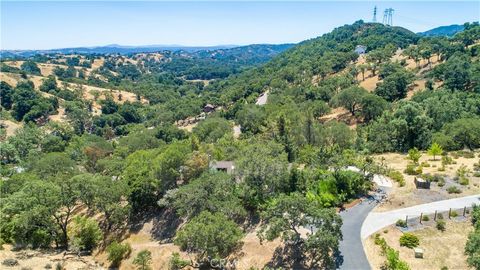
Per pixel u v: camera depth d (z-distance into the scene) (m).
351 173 52.34
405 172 59.59
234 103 185.12
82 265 46.81
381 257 37.78
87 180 54.91
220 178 51.62
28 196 52.84
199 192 49.47
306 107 116.75
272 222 38.41
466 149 73.12
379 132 81.12
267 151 58.09
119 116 191.88
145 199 57.22
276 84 188.38
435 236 40.81
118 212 55.31
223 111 170.00
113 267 48.03
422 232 41.66
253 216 48.50
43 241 52.84
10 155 124.75
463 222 42.91
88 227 54.03
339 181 51.22
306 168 57.12
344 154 62.72
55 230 53.94
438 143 73.81
